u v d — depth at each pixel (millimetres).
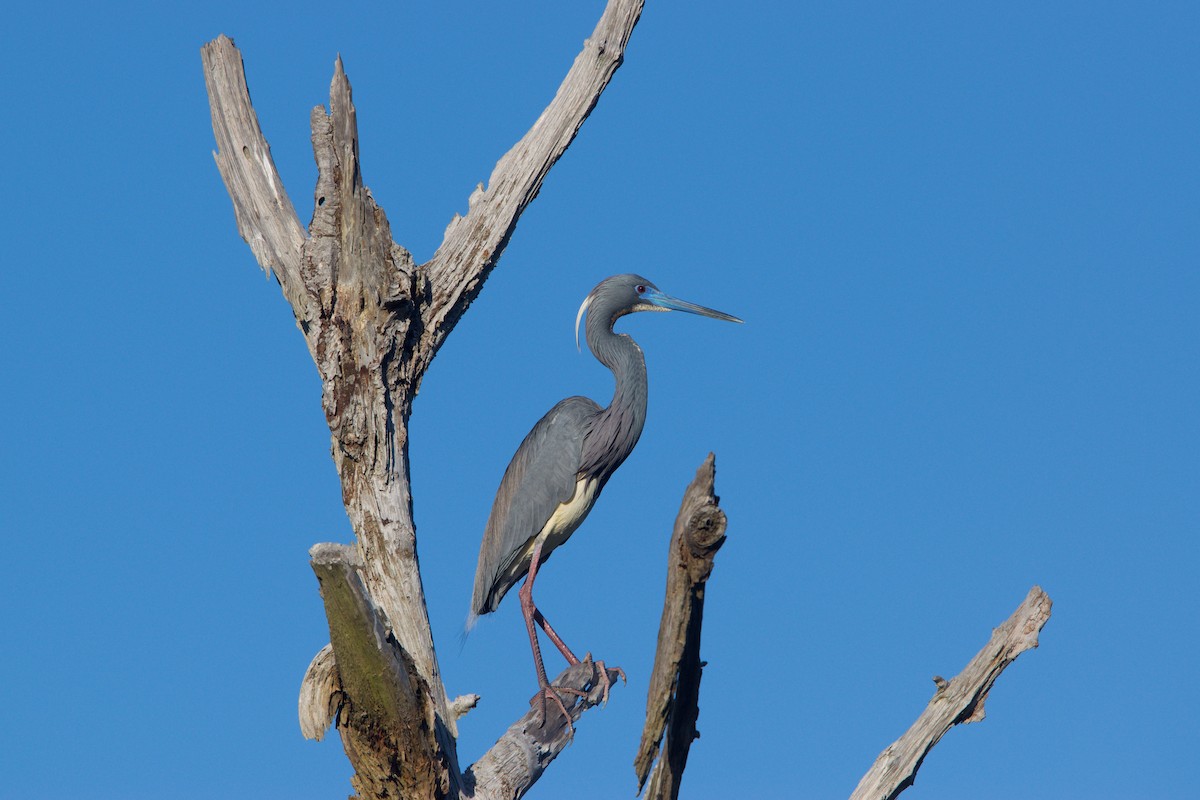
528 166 12273
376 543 11094
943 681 10203
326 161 11391
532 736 11492
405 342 11547
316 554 7949
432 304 11812
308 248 11453
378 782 9367
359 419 11156
